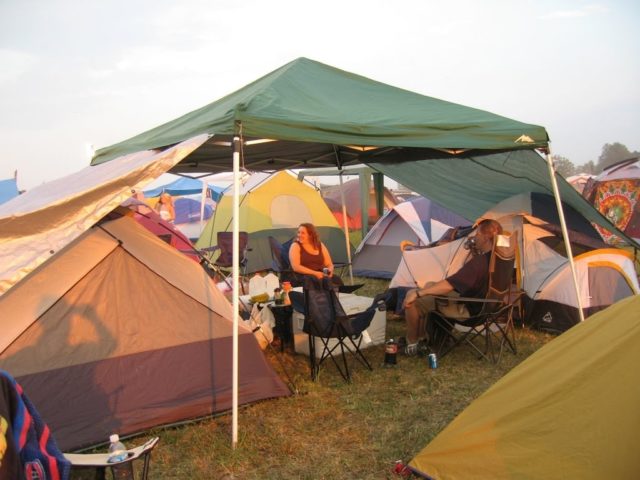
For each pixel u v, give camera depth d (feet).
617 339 8.62
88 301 12.66
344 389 14.51
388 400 13.75
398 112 14.52
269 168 23.58
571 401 8.64
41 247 9.84
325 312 14.57
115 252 13.10
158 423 12.28
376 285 28.55
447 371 15.70
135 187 10.67
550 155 14.98
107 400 12.08
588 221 21.11
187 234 52.19
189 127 13.69
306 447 11.46
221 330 13.66
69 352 12.19
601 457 8.02
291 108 12.96
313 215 35.14
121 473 8.43
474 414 9.84
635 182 43.06
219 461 10.93
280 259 23.21
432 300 16.97
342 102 14.90
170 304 13.38
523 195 21.45
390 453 11.03
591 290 18.45
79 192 10.36
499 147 14.16
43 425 7.36
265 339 17.44
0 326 11.72
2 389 6.77
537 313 19.52
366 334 17.54
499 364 16.08
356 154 22.65
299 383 14.92
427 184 23.61
